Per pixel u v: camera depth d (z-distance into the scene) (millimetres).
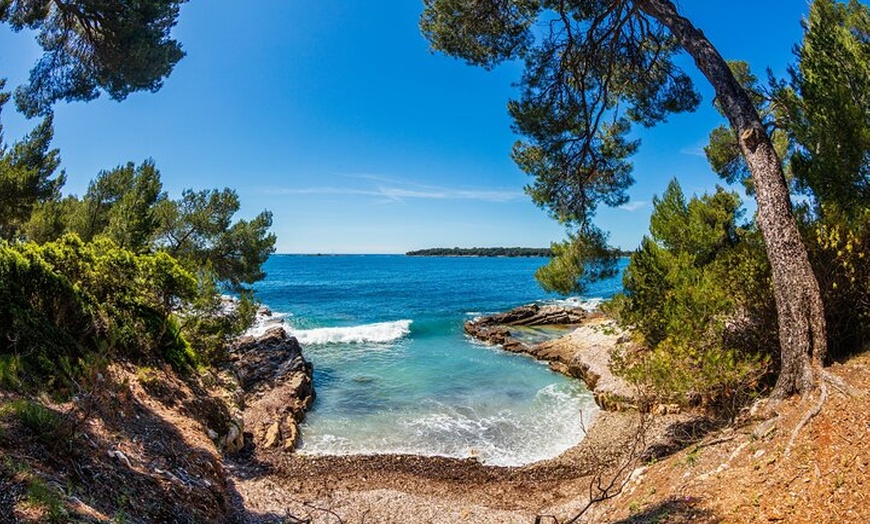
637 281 12797
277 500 7523
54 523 3195
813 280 6340
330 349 22969
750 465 5309
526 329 27812
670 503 5363
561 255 15148
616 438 10289
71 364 6594
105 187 16500
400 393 15453
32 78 10250
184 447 6742
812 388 5848
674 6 8805
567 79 11922
